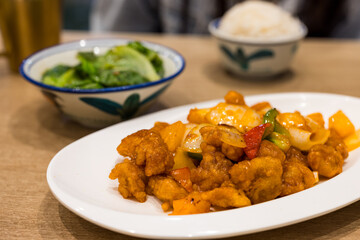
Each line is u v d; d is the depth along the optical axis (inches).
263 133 14.8
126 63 19.3
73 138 18.2
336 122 16.5
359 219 14.5
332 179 14.5
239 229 12.1
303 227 14.1
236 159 14.7
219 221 12.3
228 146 14.5
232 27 23.4
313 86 22.6
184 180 14.9
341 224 14.3
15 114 19.7
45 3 22.2
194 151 15.2
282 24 23.3
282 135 15.4
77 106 17.4
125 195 14.5
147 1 33.7
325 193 13.7
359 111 17.5
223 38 22.8
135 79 18.5
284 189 14.5
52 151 17.4
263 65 22.7
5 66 24.3
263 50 22.2
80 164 15.3
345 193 13.7
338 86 22.5
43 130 18.7
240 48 22.5
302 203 13.2
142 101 17.9
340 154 15.4
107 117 18.0
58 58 19.9
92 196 14.1
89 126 18.7
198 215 12.6
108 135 16.4
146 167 14.5
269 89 22.4
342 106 17.9
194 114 16.5
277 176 14.1
